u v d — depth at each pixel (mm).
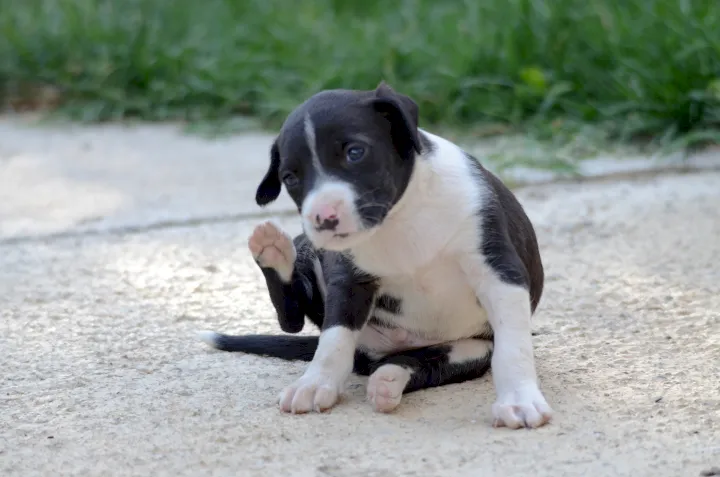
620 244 11656
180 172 16594
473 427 7164
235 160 17312
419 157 7586
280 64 21547
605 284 10367
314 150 7125
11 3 25422
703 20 16906
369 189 7129
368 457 6738
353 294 7918
